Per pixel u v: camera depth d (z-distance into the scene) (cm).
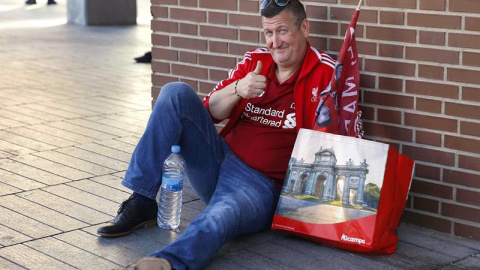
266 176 412
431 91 418
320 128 404
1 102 733
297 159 396
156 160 404
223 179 408
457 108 411
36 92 789
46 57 1044
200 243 356
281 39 402
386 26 426
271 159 412
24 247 387
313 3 454
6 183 486
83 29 1430
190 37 521
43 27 1438
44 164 530
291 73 414
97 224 421
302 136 398
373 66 435
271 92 416
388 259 388
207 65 516
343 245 387
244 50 494
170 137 400
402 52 423
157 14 535
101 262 372
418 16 414
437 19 408
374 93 437
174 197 416
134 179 405
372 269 374
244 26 491
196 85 524
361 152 386
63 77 886
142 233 411
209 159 415
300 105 410
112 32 1398
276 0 397
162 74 542
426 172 427
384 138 439
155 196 412
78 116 682
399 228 432
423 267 379
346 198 385
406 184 394
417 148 428
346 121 415
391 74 429
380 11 427
